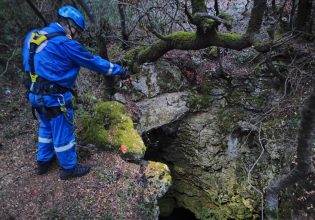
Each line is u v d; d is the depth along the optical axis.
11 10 5.66
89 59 3.57
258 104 5.08
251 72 5.31
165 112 5.29
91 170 4.07
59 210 3.63
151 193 3.93
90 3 5.00
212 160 5.41
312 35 5.17
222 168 5.36
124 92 5.36
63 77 3.55
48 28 3.58
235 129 5.11
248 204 5.12
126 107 5.23
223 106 5.30
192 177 5.72
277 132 4.73
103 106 4.81
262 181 4.84
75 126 4.67
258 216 5.09
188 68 5.57
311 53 5.04
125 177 4.03
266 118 4.94
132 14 5.82
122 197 3.81
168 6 6.16
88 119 4.69
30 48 3.52
